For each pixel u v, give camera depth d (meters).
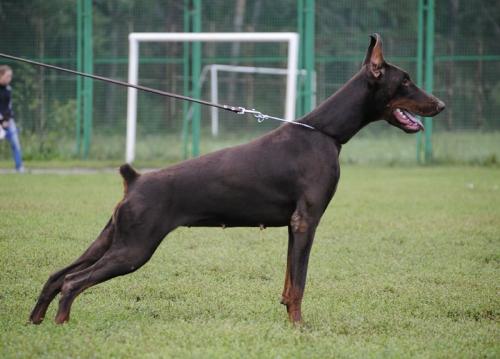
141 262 6.87
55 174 20.02
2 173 20.08
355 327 7.27
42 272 9.29
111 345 6.42
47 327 6.89
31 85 24.39
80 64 24.22
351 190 17.58
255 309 7.90
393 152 24.59
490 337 6.96
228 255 10.59
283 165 7.09
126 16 24.39
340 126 7.37
